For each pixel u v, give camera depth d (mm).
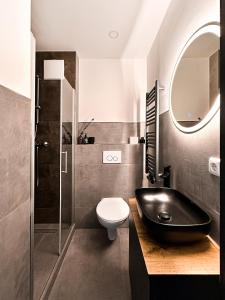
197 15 1157
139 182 2586
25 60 1019
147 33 2162
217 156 952
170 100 1643
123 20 1936
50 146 2232
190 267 792
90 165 2584
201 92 1102
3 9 792
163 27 1887
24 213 1017
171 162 1646
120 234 2410
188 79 1271
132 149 2588
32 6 1729
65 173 2166
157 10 1786
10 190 857
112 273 1705
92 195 2594
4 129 802
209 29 1021
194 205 1115
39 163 2270
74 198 2584
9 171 847
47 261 1773
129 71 2775
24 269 1022
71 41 2338
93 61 2770
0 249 774
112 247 2119
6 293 824
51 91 2150
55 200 2281
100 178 2590
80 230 2539
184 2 1356
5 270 815
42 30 2107
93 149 2584
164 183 1697
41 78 2174
